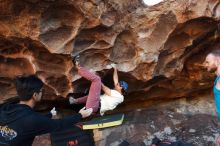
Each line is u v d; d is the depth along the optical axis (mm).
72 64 3705
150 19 3641
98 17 3383
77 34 3469
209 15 3588
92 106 3801
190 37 3834
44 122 2424
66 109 4559
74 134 4105
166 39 3719
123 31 3693
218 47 4078
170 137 4227
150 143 4133
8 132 2363
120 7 3547
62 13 3340
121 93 4016
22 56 3662
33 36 3346
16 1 3090
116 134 4277
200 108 4691
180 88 4496
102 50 3715
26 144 2426
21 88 2479
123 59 3871
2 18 3225
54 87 3932
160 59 3953
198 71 4242
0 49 3592
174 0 3590
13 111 2412
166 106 4715
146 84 4262
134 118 4516
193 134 4246
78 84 3941
